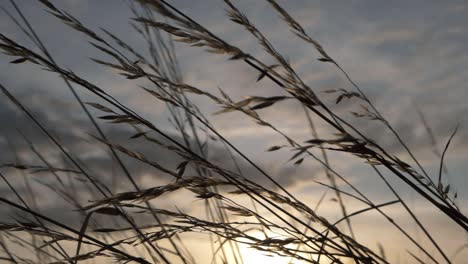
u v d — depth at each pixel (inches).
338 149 11.4
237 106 11.1
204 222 12.0
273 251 12.0
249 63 11.4
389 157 11.9
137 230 11.9
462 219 11.7
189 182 11.9
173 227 12.0
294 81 11.6
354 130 11.8
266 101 11.1
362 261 11.9
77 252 11.6
